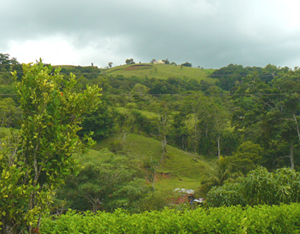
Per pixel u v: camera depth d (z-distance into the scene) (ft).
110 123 232.94
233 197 34.17
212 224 18.83
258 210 21.90
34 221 15.21
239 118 161.38
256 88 153.48
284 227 20.84
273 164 131.44
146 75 526.57
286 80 129.49
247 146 156.56
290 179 29.43
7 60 291.58
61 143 16.69
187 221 18.71
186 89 418.31
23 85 16.75
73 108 17.30
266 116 123.75
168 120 234.99
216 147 251.19
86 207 76.64
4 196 14.14
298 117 121.39
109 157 83.10
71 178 71.97
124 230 17.39
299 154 127.44
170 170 198.59
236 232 18.42
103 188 72.59
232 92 339.57
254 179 30.45
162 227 17.98
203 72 633.61
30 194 15.43
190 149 254.68
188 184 167.53
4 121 140.87
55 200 65.05
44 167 16.10
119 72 619.26
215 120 251.19
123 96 303.68
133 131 254.88
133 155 166.40
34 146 16.40
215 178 111.24
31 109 16.80
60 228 17.40
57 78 18.01
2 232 14.76
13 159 16.07
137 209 71.61
